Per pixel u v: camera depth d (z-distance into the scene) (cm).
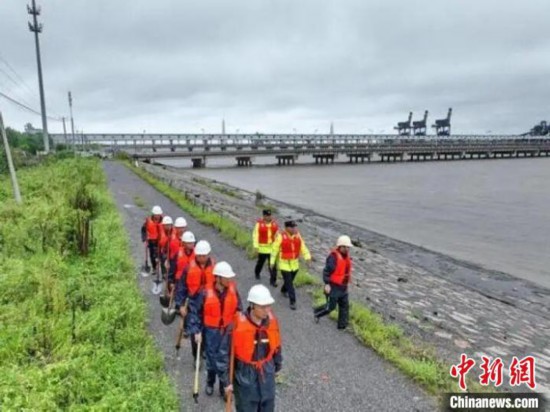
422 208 4281
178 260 841
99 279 1124
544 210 4125
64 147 8406
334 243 2350
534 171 10400
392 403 703
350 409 684
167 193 3309
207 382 691
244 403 510
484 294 1584
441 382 766
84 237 1367
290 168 11975
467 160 16375
